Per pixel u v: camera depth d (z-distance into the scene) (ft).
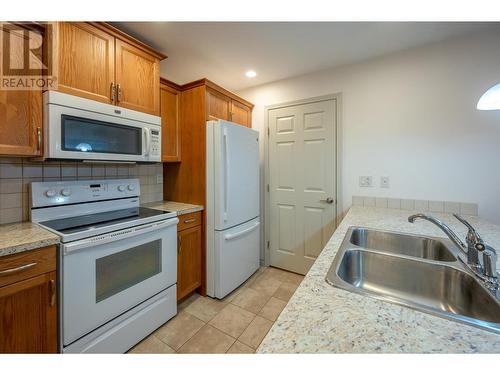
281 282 8.09
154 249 5.52
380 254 3.45
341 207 7.86
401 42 6.28
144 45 5.75
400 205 6.93
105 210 6.05
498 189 5.82
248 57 7.05
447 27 5.63
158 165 7.78
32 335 3.59
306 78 8.28
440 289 3.02
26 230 4.20
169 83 6.95
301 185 8.59
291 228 8.87
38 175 5.04
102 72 4.99
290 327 1.84
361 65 7.35
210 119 7.16
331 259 3.22
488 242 3.88
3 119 3.88
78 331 4.05
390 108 6.99
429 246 4.27
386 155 7.10
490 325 1.83
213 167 6.82
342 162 7.78
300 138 8.52
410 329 1.82
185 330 5.57
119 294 4.68
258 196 8.44
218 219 6.81
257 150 8.32
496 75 5.73
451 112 6.23
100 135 4.91
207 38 6.01
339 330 1.80
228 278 7.11
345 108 7.65
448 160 6.31
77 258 4.03
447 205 6.33
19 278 3.44
